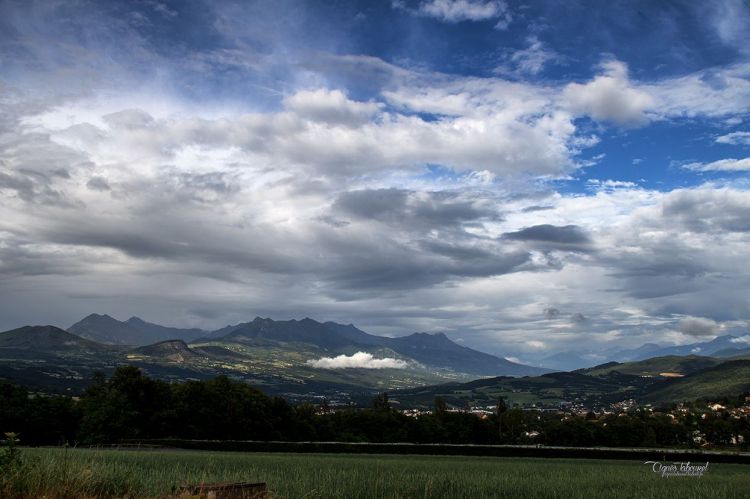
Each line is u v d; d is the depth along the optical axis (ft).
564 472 148.05
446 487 97.35
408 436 465.88
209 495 45.19
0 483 39.27
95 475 47.70
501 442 479.00
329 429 445.37
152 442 309.63
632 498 94.02
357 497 79.10
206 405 392.88
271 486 81.00
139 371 368.07
